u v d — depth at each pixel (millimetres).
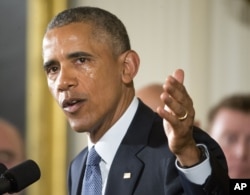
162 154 4961
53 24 5223
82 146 9750
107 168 5250
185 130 4203
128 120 5312
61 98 5035
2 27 9875
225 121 9359
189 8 9570
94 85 5062
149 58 9688
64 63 5062
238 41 9391
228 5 9422
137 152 5113
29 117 9820
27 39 9844
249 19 9352
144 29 9719
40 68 9805
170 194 4547
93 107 5078
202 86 9492
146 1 9719
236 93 9383
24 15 9859
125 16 9766
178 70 4203
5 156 9820
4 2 9883
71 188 6055
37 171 4637
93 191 5254
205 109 9461
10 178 4461
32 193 9719
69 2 9828
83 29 5105
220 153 4738
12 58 9836
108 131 5281
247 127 9312
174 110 4152
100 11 5293
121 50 5281
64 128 9750
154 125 5309
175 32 9625
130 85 5391
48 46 5145
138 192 4938
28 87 9828
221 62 9461
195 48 9531
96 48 5102
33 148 9789
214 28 9484
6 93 9859
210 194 4332
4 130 9844
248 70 9367
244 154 9258
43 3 9781
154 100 8789
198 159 4340
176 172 4613
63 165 9734
